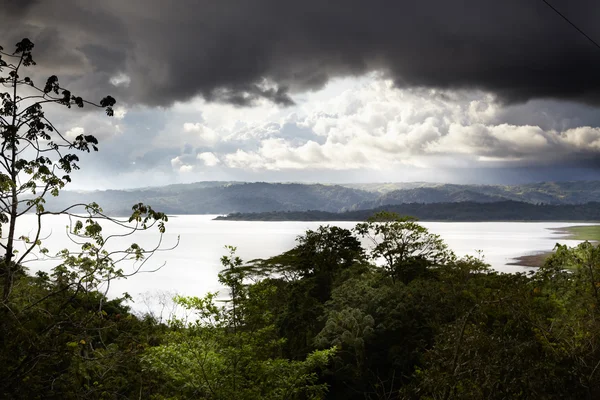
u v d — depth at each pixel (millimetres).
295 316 36562
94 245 9039
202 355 13211
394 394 24391
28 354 8008
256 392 13531
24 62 8625
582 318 12000
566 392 9508
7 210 8320
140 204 8734
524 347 9938
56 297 9344
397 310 27766
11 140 8195
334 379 27688
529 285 16906
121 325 11055
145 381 13234
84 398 9320
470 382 9828
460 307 25219
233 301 14492
